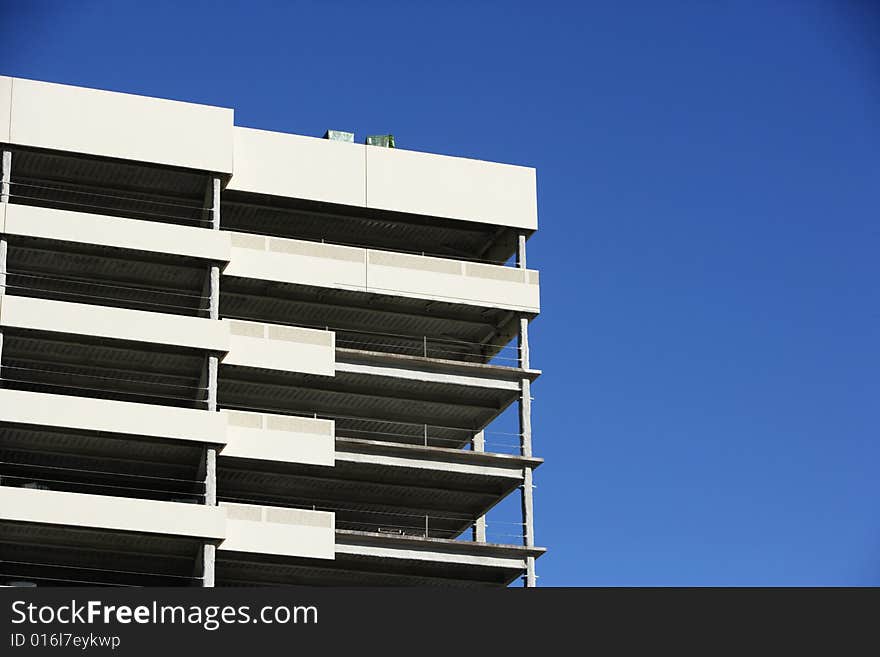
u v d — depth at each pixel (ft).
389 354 272.51
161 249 262.88
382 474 270.87
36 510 240.94
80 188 273.75
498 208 288.30
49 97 267.39
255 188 276.41
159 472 260.83
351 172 282.77
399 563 264.52
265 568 260.62
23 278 267.80
